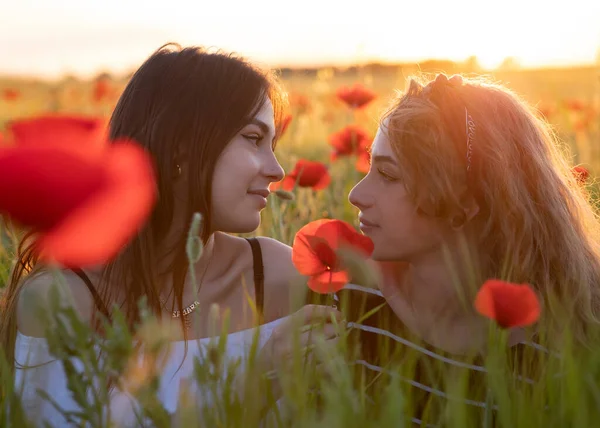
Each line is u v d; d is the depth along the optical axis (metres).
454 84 1.75
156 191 1.77
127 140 1.85
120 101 1.93
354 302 1.86
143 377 1.00
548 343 1.53
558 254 1.72
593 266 1.84
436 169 1.63
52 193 0.78
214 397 1.12
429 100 1.71
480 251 1.72
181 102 1.80
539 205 1.75
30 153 0.77
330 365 1.06
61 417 1.74
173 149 1.80
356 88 5.29
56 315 0.93
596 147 5.37
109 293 1.83
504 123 1.74
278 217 2.39
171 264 1.88
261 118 1.85
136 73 1.92
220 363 1.10
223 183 1.82
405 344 1.77
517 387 1.37
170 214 1.82
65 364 0.96
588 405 1.16
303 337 1.51
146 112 1.84
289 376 1.17
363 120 5.34
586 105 6.20
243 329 2.01
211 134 1.79
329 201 3.27
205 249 1.98
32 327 1.76
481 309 1.20
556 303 1.54
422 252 1.72
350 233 1.43
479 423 1.46
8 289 1.91
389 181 1.70
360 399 1.27
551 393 1.21
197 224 1.07
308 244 1.45
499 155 1.67
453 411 1.14
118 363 0.96
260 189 1.89
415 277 1.76
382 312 1.83
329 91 7.18
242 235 2.98
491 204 1.67
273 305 2.09
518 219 1.68
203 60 1.84
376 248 1.74
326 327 1.55
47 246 0.85
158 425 1.03
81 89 9.07
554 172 1.82
